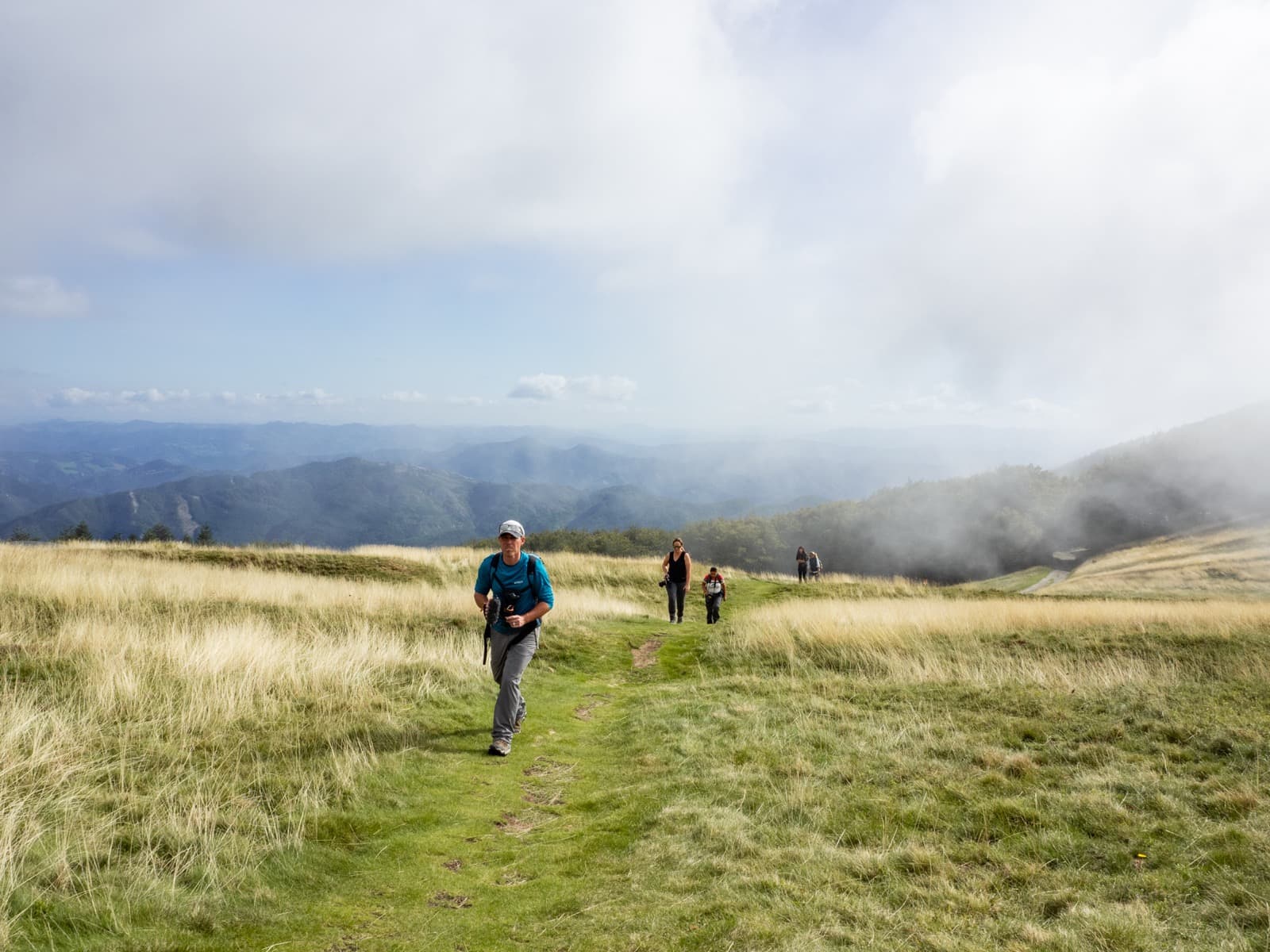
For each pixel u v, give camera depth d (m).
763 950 3.39
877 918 3.79
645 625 16.83
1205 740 6.86
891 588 27.83
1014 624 14.36
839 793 5.77
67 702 6.72
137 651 8.70
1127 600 22.39
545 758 6.97
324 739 6.50
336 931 3.64
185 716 6.72
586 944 3.53
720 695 9.46
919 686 9.71
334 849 4.56
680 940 3.53
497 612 7.02
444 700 8.60
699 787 5.91
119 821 4.49
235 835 4.45
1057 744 7.01
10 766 4.88
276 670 8.77
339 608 14.26
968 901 4.01
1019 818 5.23
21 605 11.16
